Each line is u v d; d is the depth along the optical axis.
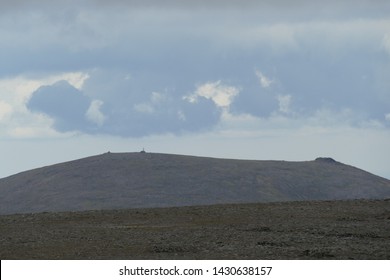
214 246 71.56
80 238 76.50
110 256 67.69
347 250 69.12
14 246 72.38
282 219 87.88
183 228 82.81
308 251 68.19
